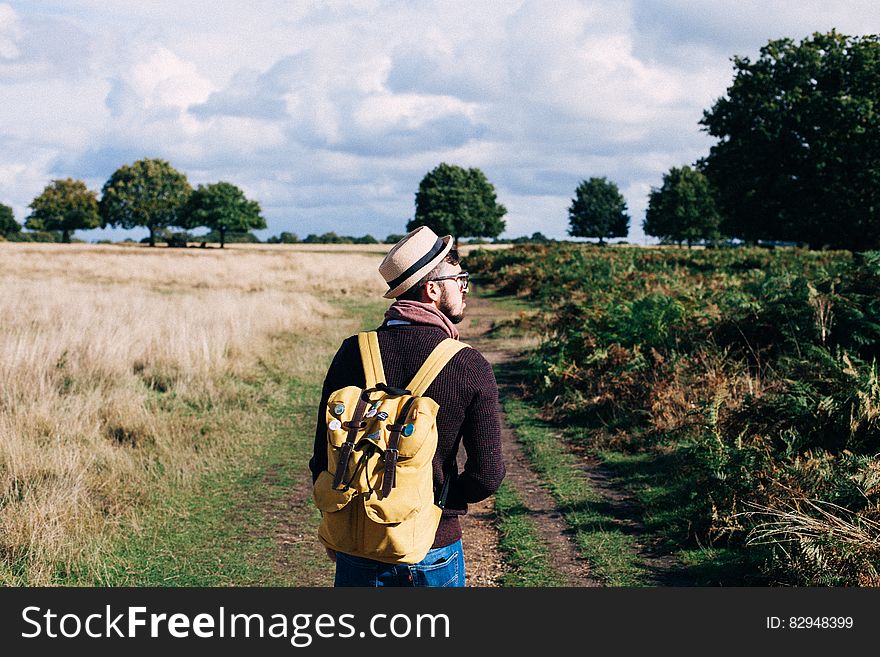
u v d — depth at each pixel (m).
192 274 32.16
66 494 5.38
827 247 43.84
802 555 4.13
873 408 5.55
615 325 10.05
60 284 22.52
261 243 126.00
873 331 7.62
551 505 5.87
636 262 25.78
